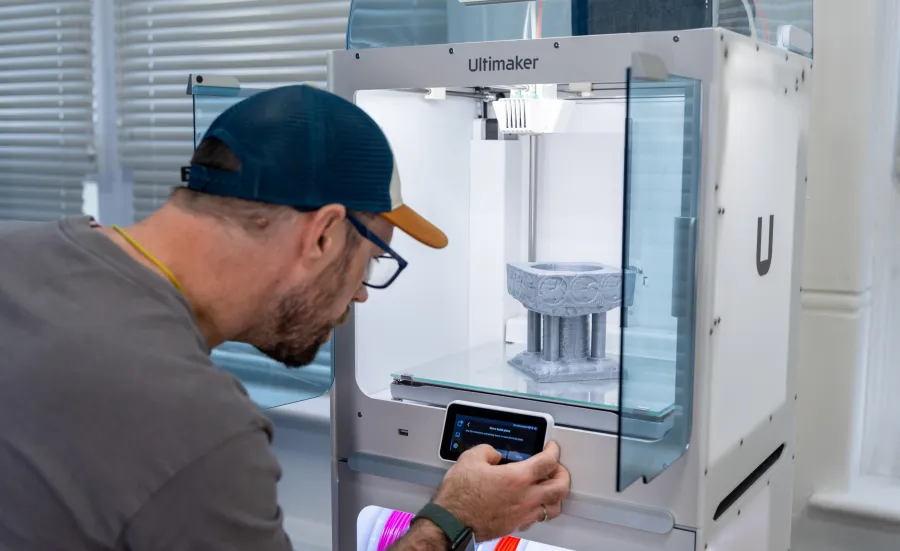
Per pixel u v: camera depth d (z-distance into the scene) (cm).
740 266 107
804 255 151
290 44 191
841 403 152
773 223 118
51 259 84
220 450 77
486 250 144
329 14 186
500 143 140
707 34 95
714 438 103
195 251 88
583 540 111
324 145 90
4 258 85
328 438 191
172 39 206
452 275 142
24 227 90
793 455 139
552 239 145
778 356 126
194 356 80
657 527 104
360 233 95
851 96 145
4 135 234
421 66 112
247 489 78
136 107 214
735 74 100
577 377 121
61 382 75
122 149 217
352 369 123
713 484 105
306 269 91
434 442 119
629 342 87
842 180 147
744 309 110
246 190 87
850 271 149
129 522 74
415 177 130
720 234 99
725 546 122
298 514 196
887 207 153
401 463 121
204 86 124
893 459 160
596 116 137
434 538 101
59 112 226
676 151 95
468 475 106
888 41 148
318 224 89
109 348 76
